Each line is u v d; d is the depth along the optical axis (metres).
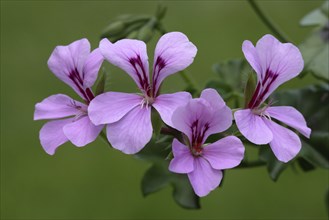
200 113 0.37
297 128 0.39
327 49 0.49
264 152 0.44
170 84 0.79
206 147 0.38
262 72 0.40
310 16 0.52
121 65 0.39
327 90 0.49
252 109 0.40
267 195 0.90
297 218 0.88
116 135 0.37
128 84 0.92
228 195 0.90
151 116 0.38
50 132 0.40
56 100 0.41
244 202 0.89
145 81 0.39
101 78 0.39
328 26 0.50
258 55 0.39
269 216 0.89
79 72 0.40
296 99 0.49
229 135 0.39
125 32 0.46
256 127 0.38
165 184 0.46
